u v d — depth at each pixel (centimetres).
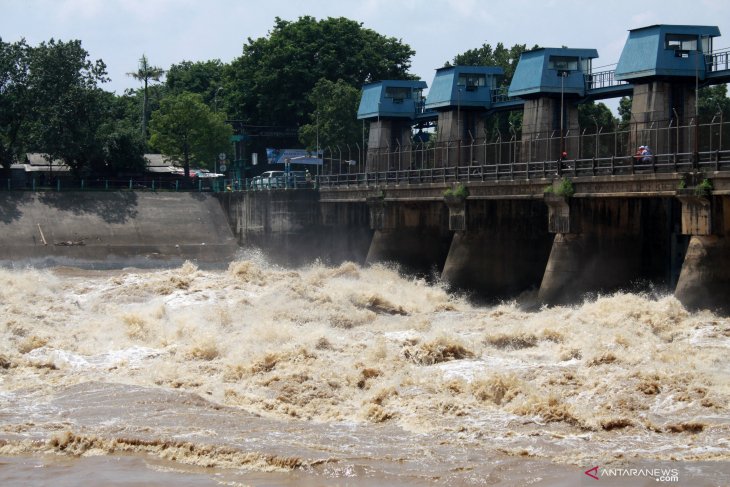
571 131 9962
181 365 4978
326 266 12012
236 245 12525
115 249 11775
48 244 11594
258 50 16838
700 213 6762
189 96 15150
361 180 11769
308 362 4759
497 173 8975
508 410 3947
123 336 5847
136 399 4144
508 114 15112
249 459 3341
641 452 3338
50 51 13162
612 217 8050
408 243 10675
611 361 4647
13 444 3512
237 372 4672
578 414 3781
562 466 3209
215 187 13738
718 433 3528
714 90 13462
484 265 9219
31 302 7062
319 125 14938
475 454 3359
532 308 7938
